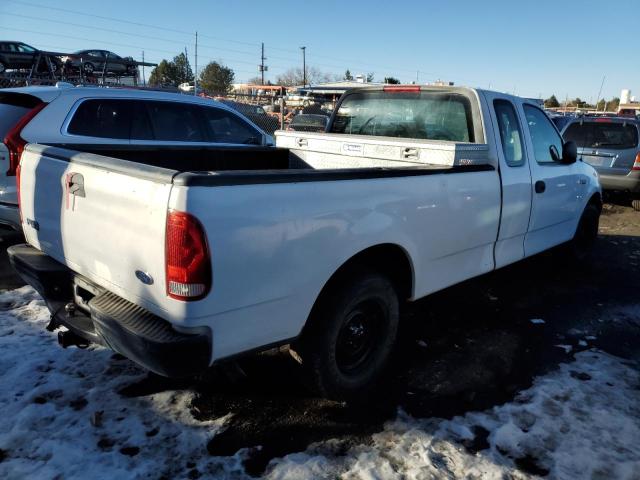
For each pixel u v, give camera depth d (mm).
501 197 4059
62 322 2949
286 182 2496
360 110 4977
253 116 14844
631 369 3770
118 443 2689
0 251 5844
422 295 3533
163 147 4043
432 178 3363
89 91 5539
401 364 3719
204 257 2209
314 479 2525
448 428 2979
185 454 2646
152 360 2299
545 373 3662
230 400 3139
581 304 5066
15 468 2465
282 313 2594
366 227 2906
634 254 7109
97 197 2586
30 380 3182
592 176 5828
